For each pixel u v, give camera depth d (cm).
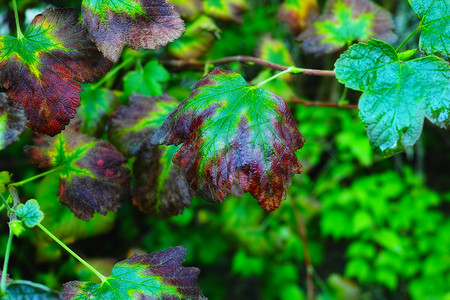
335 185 114
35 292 38
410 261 116
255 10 91
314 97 118
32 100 39
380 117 38
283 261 112
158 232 100
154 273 40
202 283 122
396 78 38
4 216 48
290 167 38
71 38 39
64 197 43
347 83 38
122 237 85
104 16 39
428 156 147
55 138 43
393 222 115
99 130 46
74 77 39
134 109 45
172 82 54
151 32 39
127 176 43
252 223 97
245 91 39
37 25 40
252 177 38
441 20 39
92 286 39
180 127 39
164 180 44
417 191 119
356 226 108
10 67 39
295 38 52
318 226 124
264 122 38
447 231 116
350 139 104
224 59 48
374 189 112
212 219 99
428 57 38
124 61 48
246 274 108
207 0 54
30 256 60
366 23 50
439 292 114
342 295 98
